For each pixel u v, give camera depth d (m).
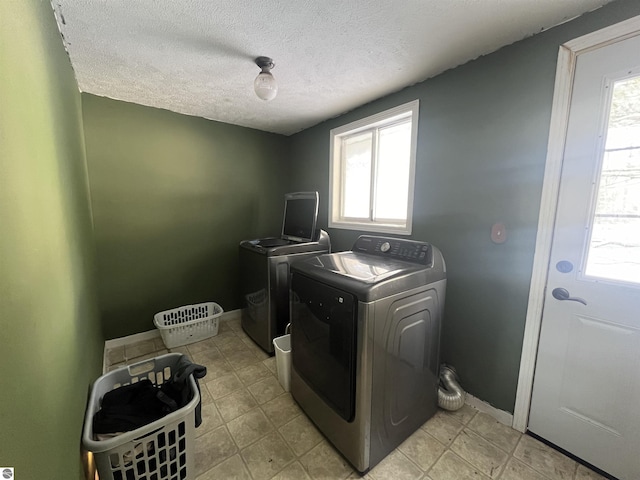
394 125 2.19
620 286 1.15
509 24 1.24
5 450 0.45
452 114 1.67
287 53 1.49
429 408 1.55
